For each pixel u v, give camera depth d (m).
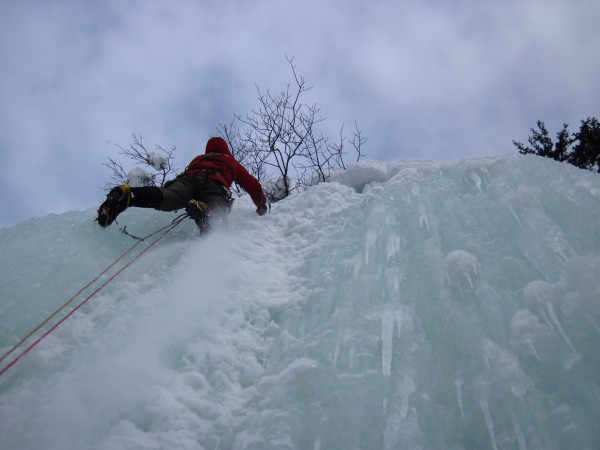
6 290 2.65
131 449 1.68
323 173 5.07
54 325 2.43
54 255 2.98
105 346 2.23
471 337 1.94
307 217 3.62
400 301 2.29
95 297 2.65
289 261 3.08
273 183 5.84
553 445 1.52
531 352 1.78
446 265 2.31
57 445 1.72
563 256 2.17
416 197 3.16
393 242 2.72
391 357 1.95
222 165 3.68
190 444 1.77
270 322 2.46
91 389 1.96
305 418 1.78
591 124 10.08
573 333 1.79
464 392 1.76
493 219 2.62
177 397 1.95
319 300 2.50
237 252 3.06
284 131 6.93
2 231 3.31
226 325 2.37
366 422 1.71
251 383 2.09
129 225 3.46
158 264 2.95
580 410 1.57
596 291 1.81
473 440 1.65
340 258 2.85
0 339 2.36
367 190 3.98
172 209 3.34
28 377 2.09
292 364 2.03
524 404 1.63
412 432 1.66
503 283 2.16
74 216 3.51
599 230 2.23
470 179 3.10
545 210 2.49
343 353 2.02
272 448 1.69
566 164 2.71
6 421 1.84
